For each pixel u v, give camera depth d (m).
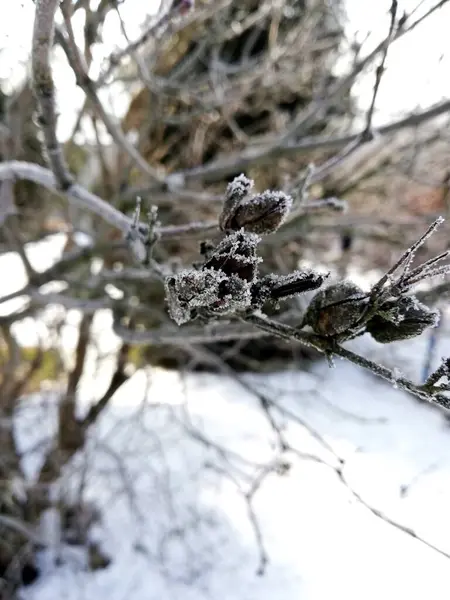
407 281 1.15
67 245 4.83
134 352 5.93
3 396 5.13
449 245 4.38
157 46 3.52
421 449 4.08
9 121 3.72
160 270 1.71
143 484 5.85
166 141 5.11
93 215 4.25
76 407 5.41
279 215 1.31
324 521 4.93
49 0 1.52
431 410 4.57
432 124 4.48
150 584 5.02
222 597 4.73
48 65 1.72
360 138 2.23
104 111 2.44
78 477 5.77
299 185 2.01
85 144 4.54
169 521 5.49
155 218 1.63
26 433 5.59
